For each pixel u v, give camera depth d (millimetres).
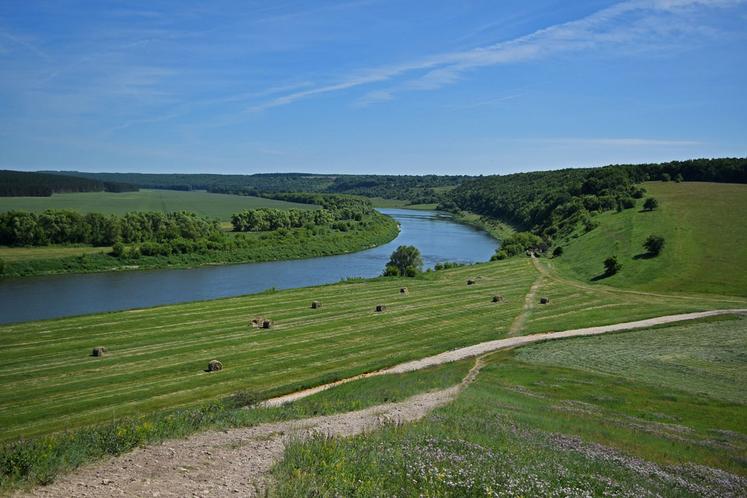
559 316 63938
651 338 53281
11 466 13484
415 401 29156
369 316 61688
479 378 39375
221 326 55125
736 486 18828
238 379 40375
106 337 49625
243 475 14008
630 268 88438
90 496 12141
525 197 195625
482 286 81812
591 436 24531
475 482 13898
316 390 37812
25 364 41938
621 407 32281
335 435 18656
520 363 43750
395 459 15141
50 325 52625
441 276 90250
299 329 55125
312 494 12445
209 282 88750
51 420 32094
